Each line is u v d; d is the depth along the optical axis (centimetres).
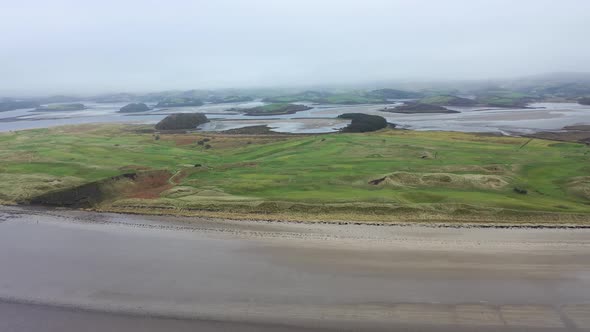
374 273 3105
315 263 3300
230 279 3048
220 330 2425
